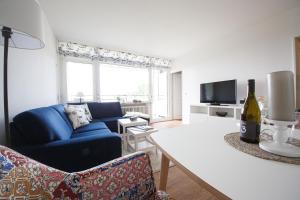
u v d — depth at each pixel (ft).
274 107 1.95
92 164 4.62
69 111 8.06
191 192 4.88
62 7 7.84
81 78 13.73
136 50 15.23
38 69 7.29
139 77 17.11
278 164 1.70
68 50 12.76
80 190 1.66
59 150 4.16
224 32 11.37
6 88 3.43
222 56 12.41
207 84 13.25
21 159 1.51
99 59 14.28
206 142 2.47
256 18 9.40
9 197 1.30
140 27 10.30
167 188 5.09
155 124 16.37
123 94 16.14
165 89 18.94
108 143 4.84
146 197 2.11
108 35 11.52
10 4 2.79
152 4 7.73
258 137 2.32
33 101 6.64
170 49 15.05
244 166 1.67
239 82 11.25
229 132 3.03
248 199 1.16
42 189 1.45
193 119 13.88
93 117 11.65
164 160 3.36
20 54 5.52
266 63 9.72
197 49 14.80
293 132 2.89
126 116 11.83
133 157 2.21
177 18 9.18
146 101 17.17
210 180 1.42
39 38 3.39
